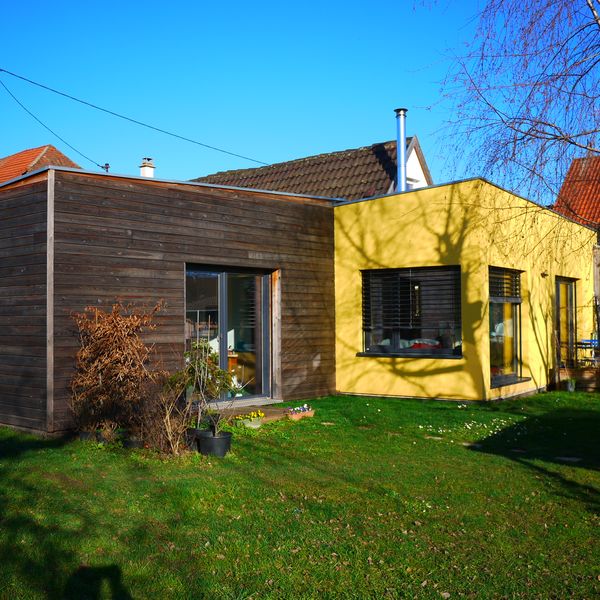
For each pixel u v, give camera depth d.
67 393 9.34
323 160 18.12
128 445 8.41
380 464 7.94
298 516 6.00
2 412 9.98
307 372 13.41
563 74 9.35
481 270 12.43
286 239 13.09
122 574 4.75
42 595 4.41
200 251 11.36
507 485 7.08
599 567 4.99
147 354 9.73
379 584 4.68
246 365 12.45
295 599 4.46
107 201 10.02
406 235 13.30
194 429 8.49
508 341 14.01
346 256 14.09
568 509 6.29
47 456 7.97
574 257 17.44
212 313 11.81
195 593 4.51
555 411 12.07
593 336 18.42
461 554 5.21
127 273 10.22
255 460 7.99
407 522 5.91
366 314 13.95
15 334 9.78
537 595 4.53
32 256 9.55
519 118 9.73
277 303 12.93
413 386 13.16
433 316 13.15
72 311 9.48
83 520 5.74
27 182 9.72
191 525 5.72
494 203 12.74
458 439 9.57
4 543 5.15
